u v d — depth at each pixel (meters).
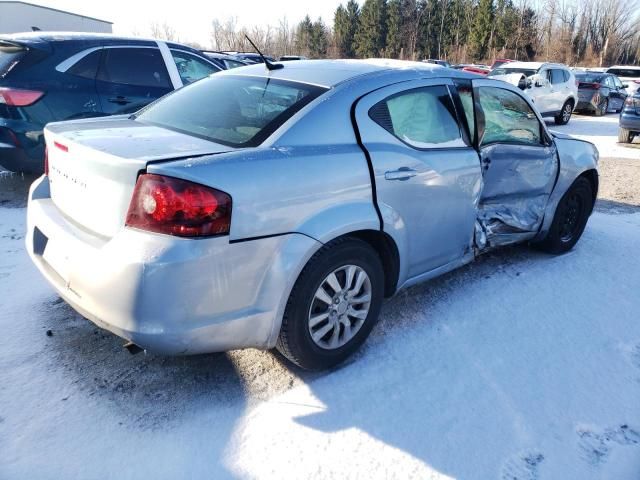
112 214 2.18
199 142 2.46
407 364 2.82
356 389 2.60
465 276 3.98
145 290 2.02
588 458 2.25
